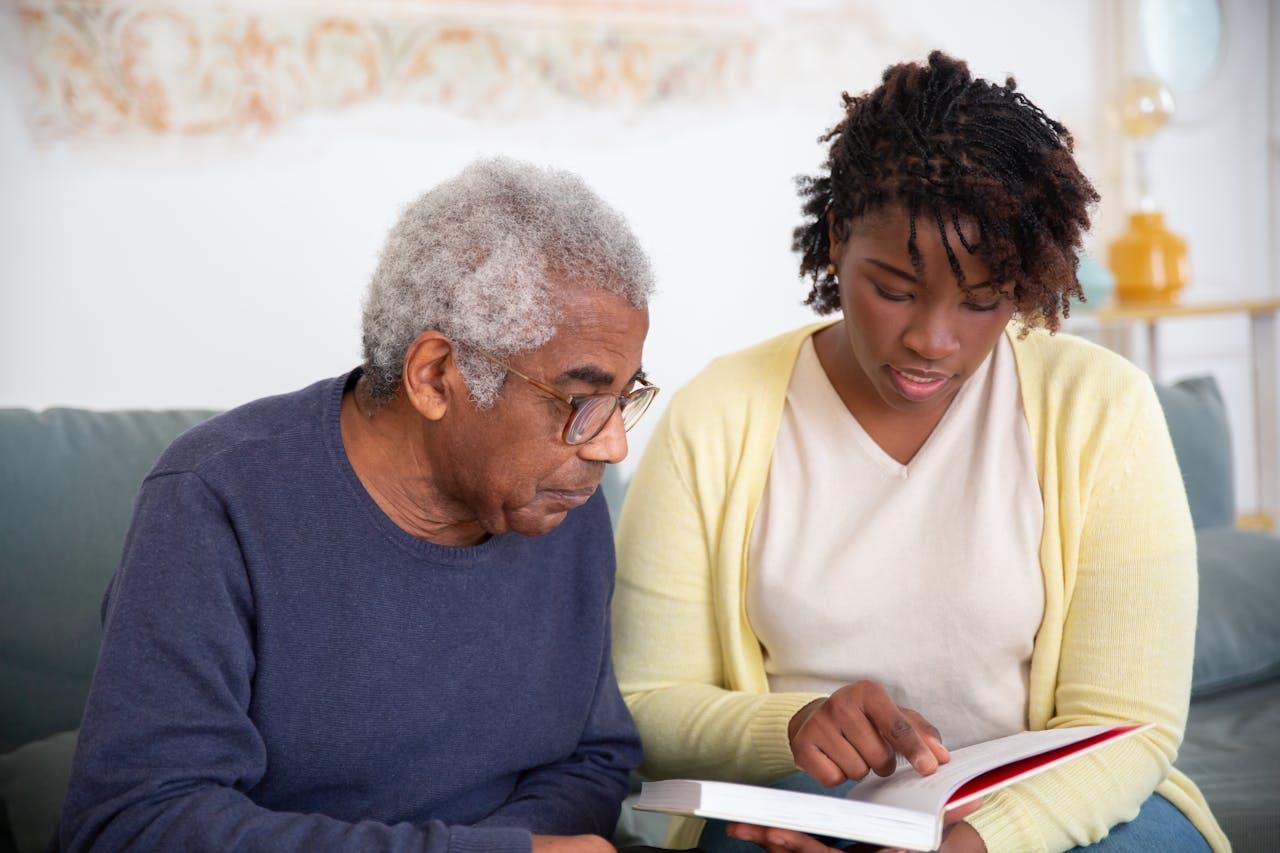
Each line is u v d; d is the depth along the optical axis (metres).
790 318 3.63
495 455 1.07
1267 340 3.36
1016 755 1.07
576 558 1.27
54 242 2.96
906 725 1.09
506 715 1.20
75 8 2.91
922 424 1.32
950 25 3.73
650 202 3.45
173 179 3.02
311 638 1.09
